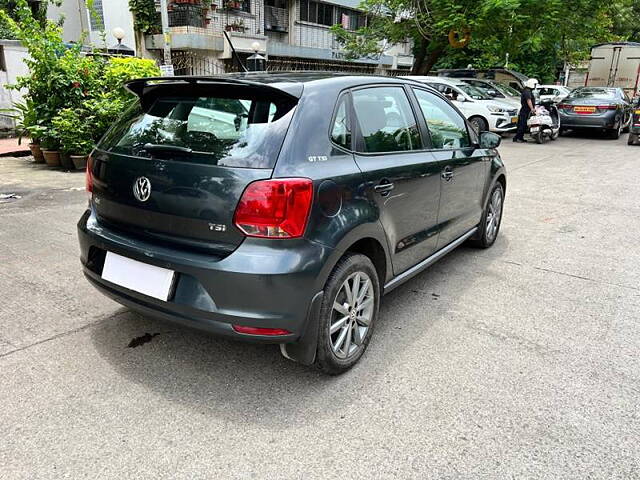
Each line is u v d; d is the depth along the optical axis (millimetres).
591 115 16203
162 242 2732
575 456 2404
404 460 2355
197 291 2576
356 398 2809
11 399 2705
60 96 9086
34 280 4203
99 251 3053
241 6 20672
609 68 22000
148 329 3490
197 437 2475
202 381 2926
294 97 2705
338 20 26625
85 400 2723
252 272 2445
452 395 2854
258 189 2459
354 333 3084
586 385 2975
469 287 4398
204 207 2545
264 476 2244
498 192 5438
